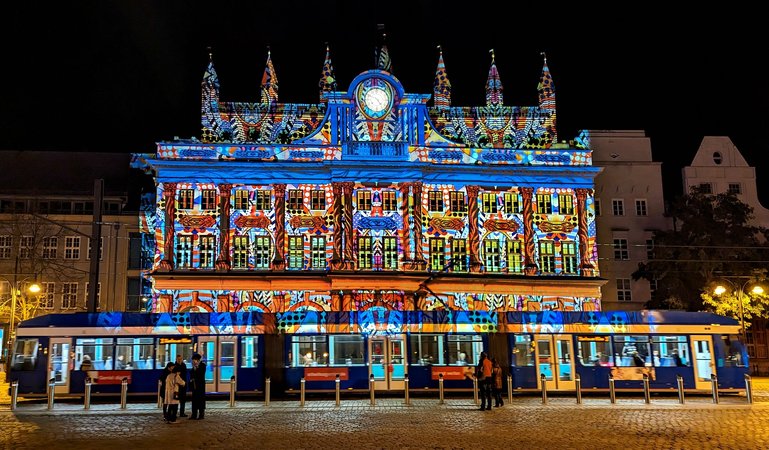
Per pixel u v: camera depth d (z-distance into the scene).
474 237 59.66
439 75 64.69
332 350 40.28
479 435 24.28
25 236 69.25
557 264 60.47
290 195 58.97
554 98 65.19
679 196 66.12
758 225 73.62
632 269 70.88
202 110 60.91
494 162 60.72
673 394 41.12
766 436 23.73
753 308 60.88
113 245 71.00
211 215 58.03
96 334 39.28
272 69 63.50
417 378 40.19
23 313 61.62
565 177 61.38
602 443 22.31
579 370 40.25
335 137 59.78
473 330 40.72
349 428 26.34
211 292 56.78
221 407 34.81
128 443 23.03
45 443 23.14
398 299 57.31
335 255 57.88
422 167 59.38
